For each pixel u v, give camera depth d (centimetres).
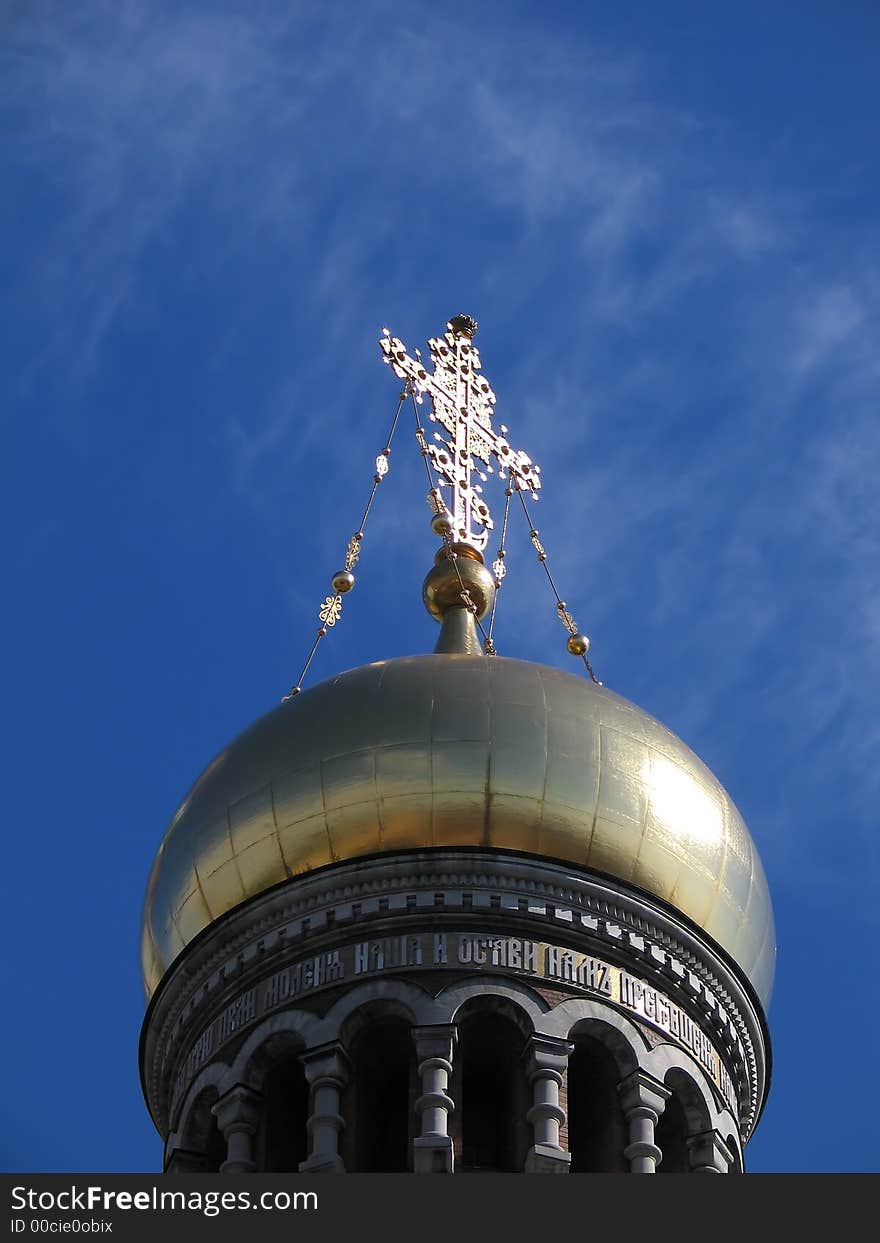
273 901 4144
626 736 4259
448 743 4175
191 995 4194
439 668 4309
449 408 5072
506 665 4334
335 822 4156
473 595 4738
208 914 4231
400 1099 4031
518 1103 3944
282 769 4216
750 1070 4238
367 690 4272
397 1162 3972
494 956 4038
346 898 4106
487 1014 4012
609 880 4138
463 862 4094
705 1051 4128
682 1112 4072
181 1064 4191
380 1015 4012
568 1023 3997
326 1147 3884
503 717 4206
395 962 4031
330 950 4088
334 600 4750
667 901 4181
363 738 4194
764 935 4316
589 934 4091
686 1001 4141
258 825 4197
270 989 4100
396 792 4147
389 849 4128
